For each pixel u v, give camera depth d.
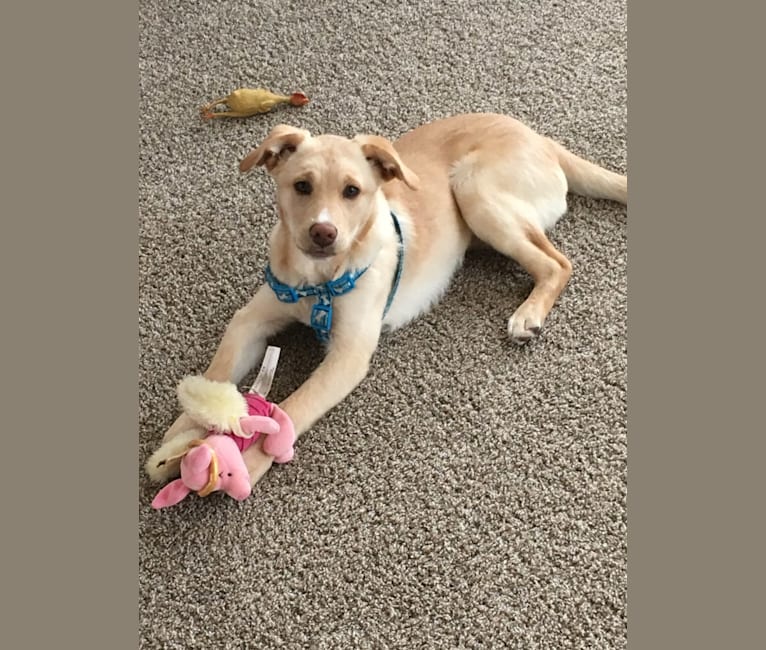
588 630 1.75
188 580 1.83
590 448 2.05
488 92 2.97
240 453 1.92
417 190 2.28
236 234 2.56
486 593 1.80
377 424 2.11
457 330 2.32
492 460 2.03
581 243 2.51
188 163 2.78
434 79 3.03
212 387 1.90
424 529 1.91
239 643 1.73
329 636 1.74
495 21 3.25
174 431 1.99
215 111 2.94
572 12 3.27
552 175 2.46
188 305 2.37
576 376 2.20
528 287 2.42
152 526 1.90
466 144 2.47
